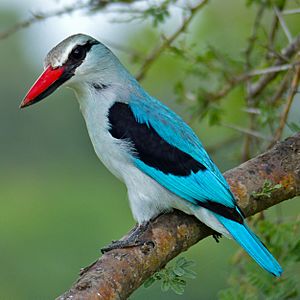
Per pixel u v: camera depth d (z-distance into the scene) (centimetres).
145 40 1284
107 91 982
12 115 1981
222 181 922
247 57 1184
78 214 1644
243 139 1248
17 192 1725
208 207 914
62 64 971
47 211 1642
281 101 1186
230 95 1291
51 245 1562
